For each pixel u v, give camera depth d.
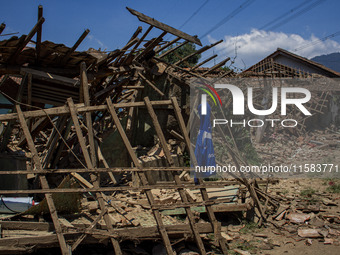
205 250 6.59
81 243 5.59
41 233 5.68
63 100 9.43
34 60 8.32
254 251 6.79
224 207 8.02
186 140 6.41
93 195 8.34
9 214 6.50
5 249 5.07
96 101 11.39
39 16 6.91
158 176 11.17
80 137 5.82
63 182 6.57
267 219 8.61
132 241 6.28
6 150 8.70
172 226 6.12
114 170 5.86
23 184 8.08
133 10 9.07
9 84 9.70
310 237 7.53
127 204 8.06
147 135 13.10
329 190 11.44
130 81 12.21
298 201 10.18
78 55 8.34
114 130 12.03
